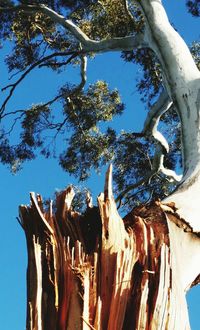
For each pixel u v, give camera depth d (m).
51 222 3.76
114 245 3.66
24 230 3.74
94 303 3.42
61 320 3.36
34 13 11.23
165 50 6.69
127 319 3.44
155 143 11.34
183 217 4.40
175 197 4.77
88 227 3.85
